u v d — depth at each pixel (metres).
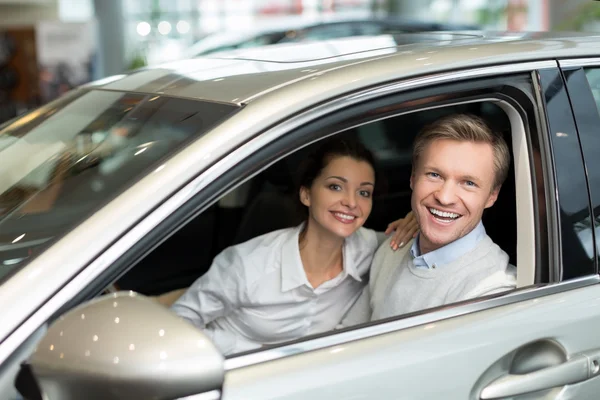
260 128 1.43
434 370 1.48
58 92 8.95
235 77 1.68
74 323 1.18
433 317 1.54
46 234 1.36
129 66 11.99
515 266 1.83
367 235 2.07
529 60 1.69
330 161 1.90
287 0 13.84
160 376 1.15
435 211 1.78
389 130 2.77
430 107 1.59
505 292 1.63
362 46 1.86
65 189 1.50
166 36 13.18
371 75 1.54
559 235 1.66
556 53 1.73
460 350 1.51
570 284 1.66
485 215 1.94
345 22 7.71
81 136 1.72
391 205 2.33
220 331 2.02
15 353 1.21
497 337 1.55
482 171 1.74
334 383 1.39
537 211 1.68
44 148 1.73
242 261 1.97
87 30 9.01
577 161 1.69
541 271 1.67
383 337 1.48
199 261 2.63
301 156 2.54
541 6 12.95
